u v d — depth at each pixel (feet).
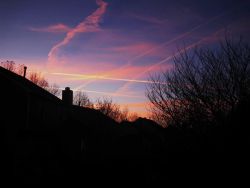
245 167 42.04
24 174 71.46
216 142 45.14
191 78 50.70
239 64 47.73
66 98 130.52
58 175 75.46
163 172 57.62
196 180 47.52
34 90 92.63
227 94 46.68
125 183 67.87
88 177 74.59
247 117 43.47
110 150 105.40
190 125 49.49
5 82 84.12
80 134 111.96
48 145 94.38
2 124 80.12
